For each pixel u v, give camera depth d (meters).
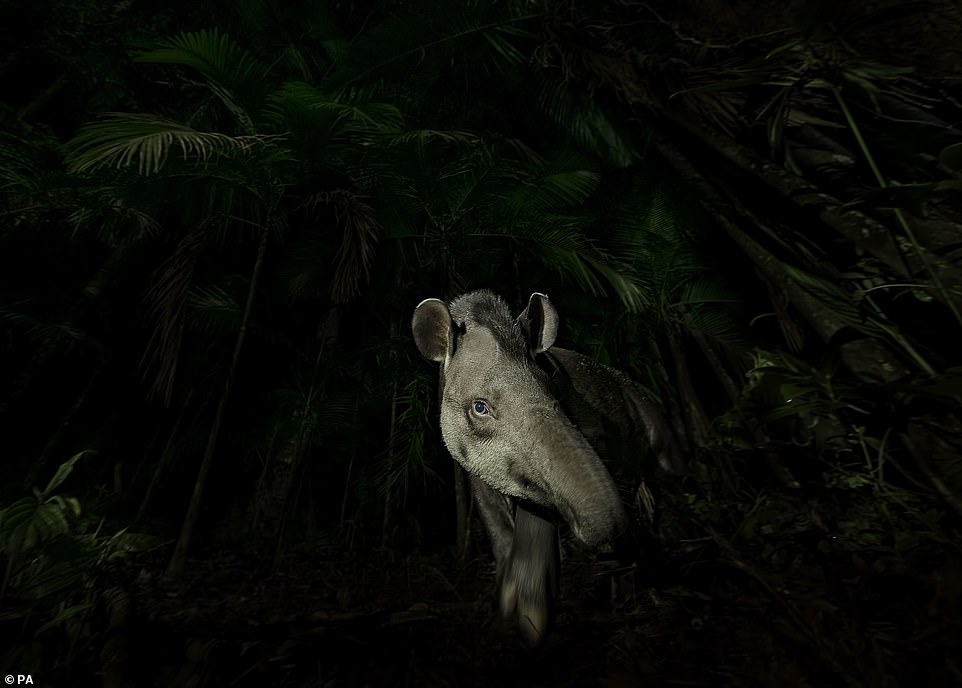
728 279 7.09
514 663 3.42
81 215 6.65
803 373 3.52
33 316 7.57
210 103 7.92
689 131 5.78
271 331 6.98
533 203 6.39
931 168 4.21
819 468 4.29
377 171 6.28
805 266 4.94
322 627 3.86
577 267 6.24
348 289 5.75
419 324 3.95
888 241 4.02
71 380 8.37
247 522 6.91
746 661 3.13
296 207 6.45
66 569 3.98
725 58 5.47
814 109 4.89
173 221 7.32
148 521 6.79
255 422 7.96
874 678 2.59
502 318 3.83
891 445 4.19
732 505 4.55
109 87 7.92
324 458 7.30
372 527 6.64
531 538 3.54
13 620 3.63
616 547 4.13
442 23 6.40
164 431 8.24
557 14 6.55
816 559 3.86
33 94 8.45
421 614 4.17
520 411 3.33
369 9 8.69
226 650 3.60
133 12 8.00
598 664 3.34
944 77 4.32
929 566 3.36
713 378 7.51
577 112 7.02
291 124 5.97
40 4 7.25
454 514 7.42
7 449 7.85
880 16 4.07
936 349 4.03
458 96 8.05
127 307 8.38
